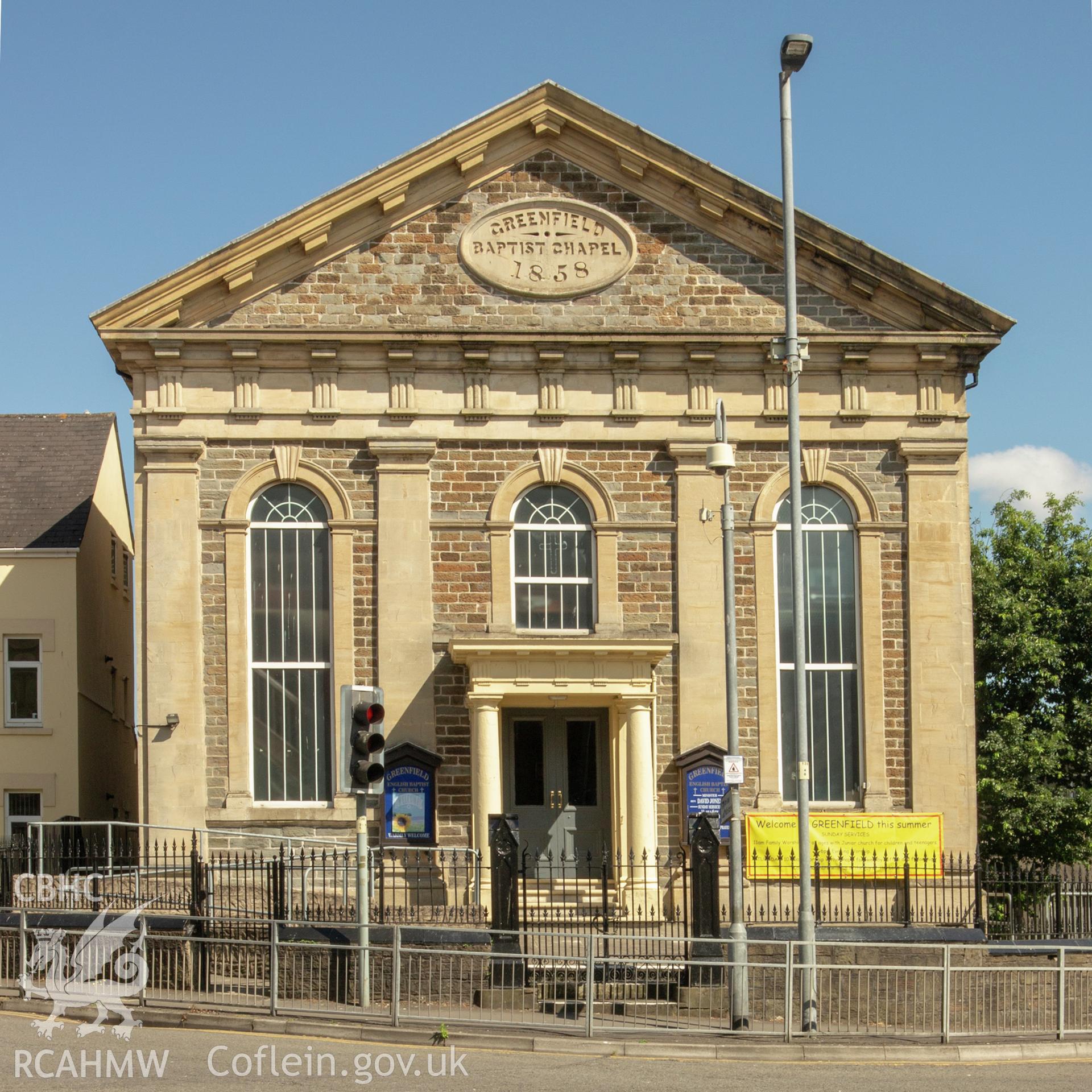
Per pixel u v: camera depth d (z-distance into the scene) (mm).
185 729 24609
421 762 24594
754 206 25766
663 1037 17688
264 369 25359
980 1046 17562
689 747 24969
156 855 22281
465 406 25516
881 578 25656
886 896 24750
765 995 19047
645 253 25906
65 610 31094
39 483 33438
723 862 24703
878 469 25859
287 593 25219
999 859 27375
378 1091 14008
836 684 25625
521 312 25703
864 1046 17406
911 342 25828
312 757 24938
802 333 25797
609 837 25266
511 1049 17047
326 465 25328
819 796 25375
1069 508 35188
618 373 25734
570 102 25688
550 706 25141
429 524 25281
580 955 20734
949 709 25359
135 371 25203
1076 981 20219
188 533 24984
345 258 25609
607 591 25312
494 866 20531
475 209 25812
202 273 25141
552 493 25703
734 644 19531
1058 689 33938
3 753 30797
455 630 25125
